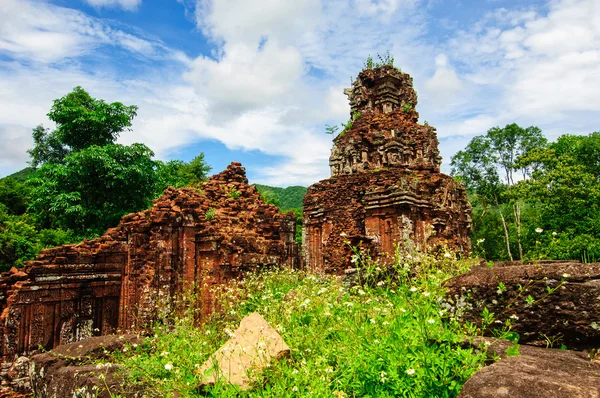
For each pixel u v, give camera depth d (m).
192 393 6.95
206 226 17.09
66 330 14.77
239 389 6.79
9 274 14.85
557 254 29.14
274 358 7.43
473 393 4.50
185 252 16.50
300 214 56.41
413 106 35.56
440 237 27.23
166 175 38.19
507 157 53.50
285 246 20.25
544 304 6.22
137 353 9.51
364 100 34.66
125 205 31.81
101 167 29.16
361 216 28.89
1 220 30.69
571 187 34.34
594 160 40.97
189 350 8.76
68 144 34.03
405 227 25.94
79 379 7.90
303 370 6.83
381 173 29.02
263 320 8.75
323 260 30.66
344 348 7.26
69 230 30.27
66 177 29.30
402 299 8.04
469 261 10.71
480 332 6.67
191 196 18.62
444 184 29.56
